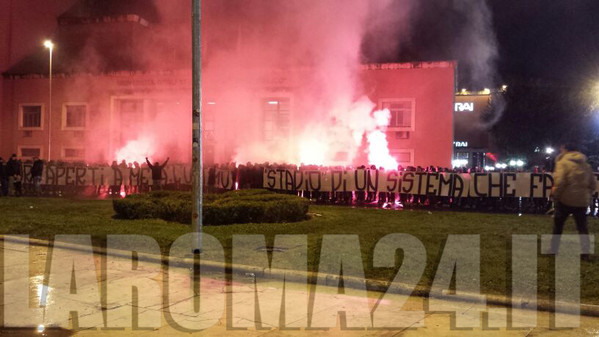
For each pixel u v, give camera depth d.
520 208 16.42
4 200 18.75
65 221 13.10
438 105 24.94
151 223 12.82
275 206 12.84
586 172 8.97
